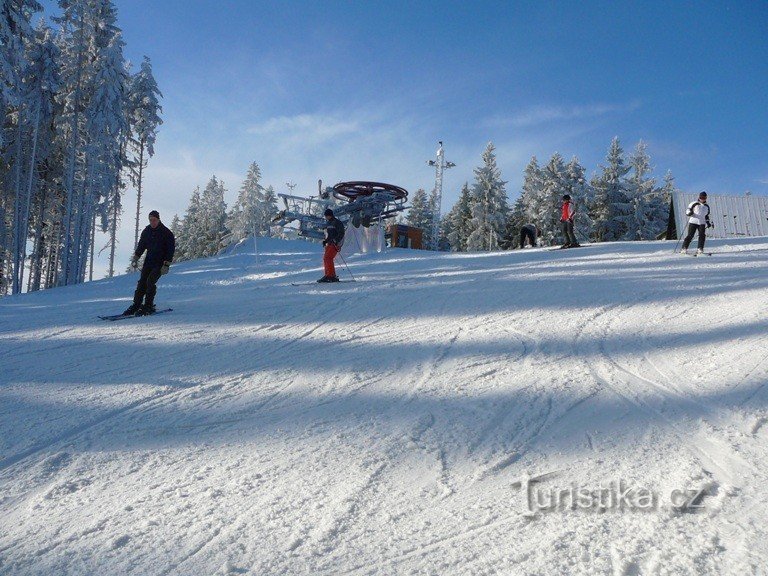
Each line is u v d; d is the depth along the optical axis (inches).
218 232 2689.5
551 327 281.7
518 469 122.6
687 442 132.1
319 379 206.4
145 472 127.9
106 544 96.4
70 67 1196.5
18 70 967.6
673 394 169.8
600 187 2084.2
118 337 287.9
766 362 195.3
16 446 144.2
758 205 1138.7
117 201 1378.0
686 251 588.7
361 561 89.1
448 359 229.0
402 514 104.3
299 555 91.4
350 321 323.6
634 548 88.3
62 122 1234.6
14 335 296.4
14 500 115.2
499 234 2180.1
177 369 224.1
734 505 100.3
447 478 119.8
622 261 543.2
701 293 354.3
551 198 1957.4
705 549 86.8
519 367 211.3
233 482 121.1
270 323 322.7
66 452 140.4
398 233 1429.6
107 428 157.5
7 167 1259.8
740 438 132.0
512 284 433.7
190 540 97.1
